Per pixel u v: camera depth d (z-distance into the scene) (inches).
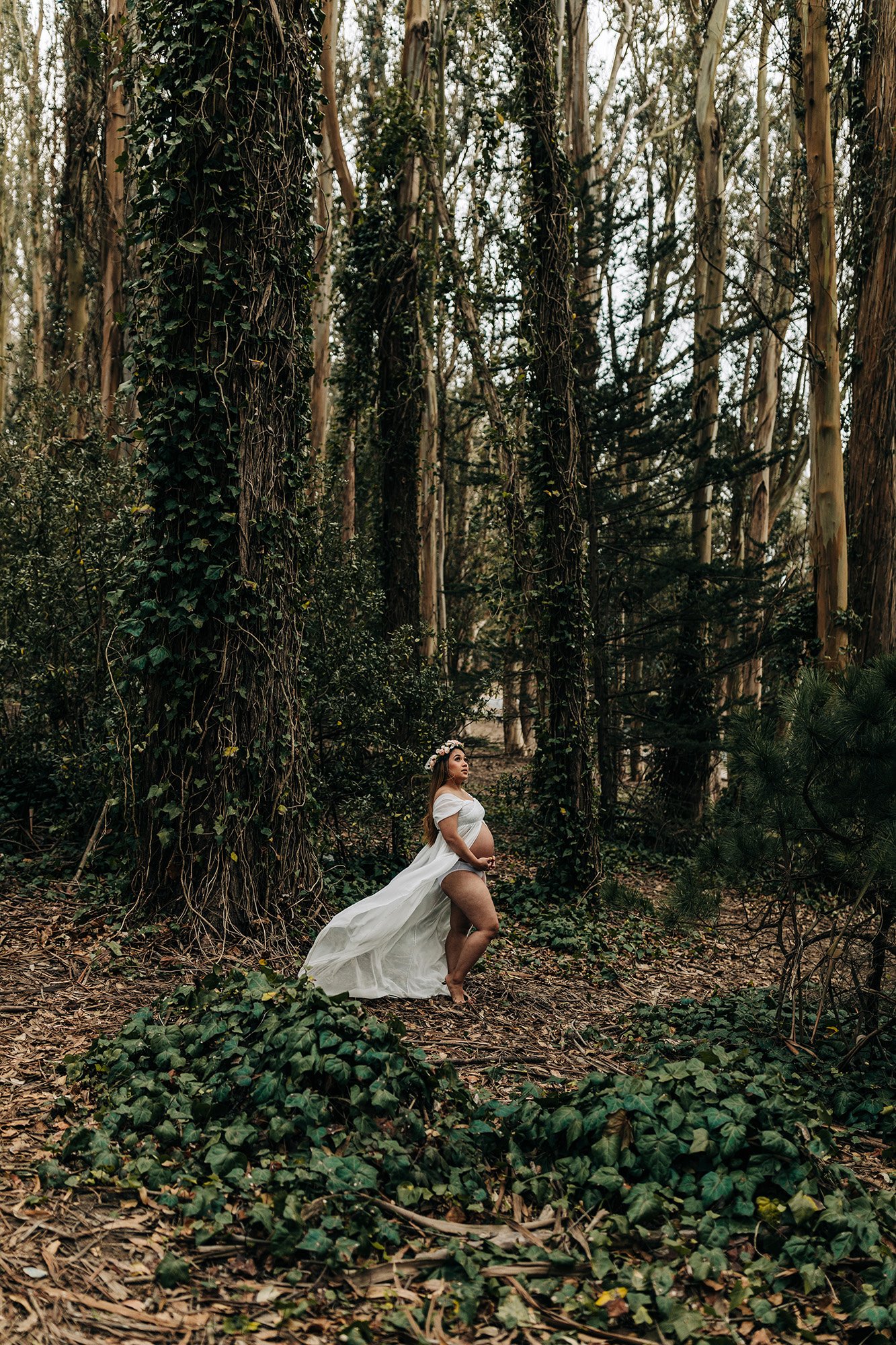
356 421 565.6
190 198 247.1
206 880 238.5
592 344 643.5
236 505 246.4
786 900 207.9
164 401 245.1
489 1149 147.2
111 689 262.4
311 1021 154.6
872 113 495.5
